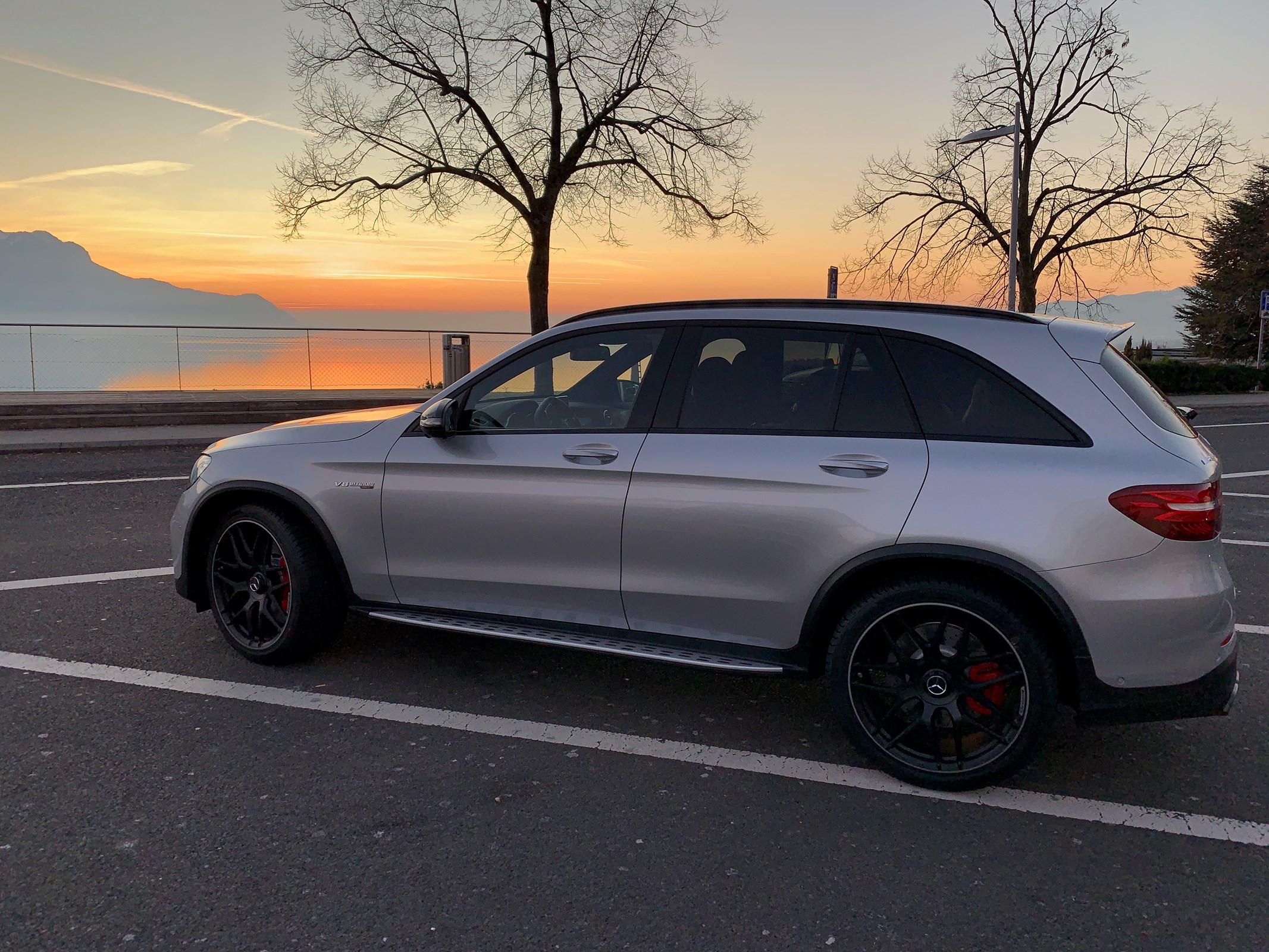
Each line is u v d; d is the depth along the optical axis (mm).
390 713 3725
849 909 2479
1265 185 45719
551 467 3557
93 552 6277
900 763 3162
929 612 3074
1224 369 27203
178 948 2266
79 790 3045
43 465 10500
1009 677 3006
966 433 3084
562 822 2908
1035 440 3008
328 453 4012
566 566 3600
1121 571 2850
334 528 3975
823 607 3197
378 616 3951
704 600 3391
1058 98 25891
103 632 4629
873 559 3074
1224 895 2557
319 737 3492
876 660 3201
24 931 2316
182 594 4336
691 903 2494
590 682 4121
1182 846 2814
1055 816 2994
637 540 3443
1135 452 2916
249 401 15391
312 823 2869
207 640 4531
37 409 13977
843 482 3127
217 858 2664
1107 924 2424
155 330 16703
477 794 3084
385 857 2689
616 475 3453
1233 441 14125
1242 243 47188
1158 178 25328
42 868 2592
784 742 3541
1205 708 2902
